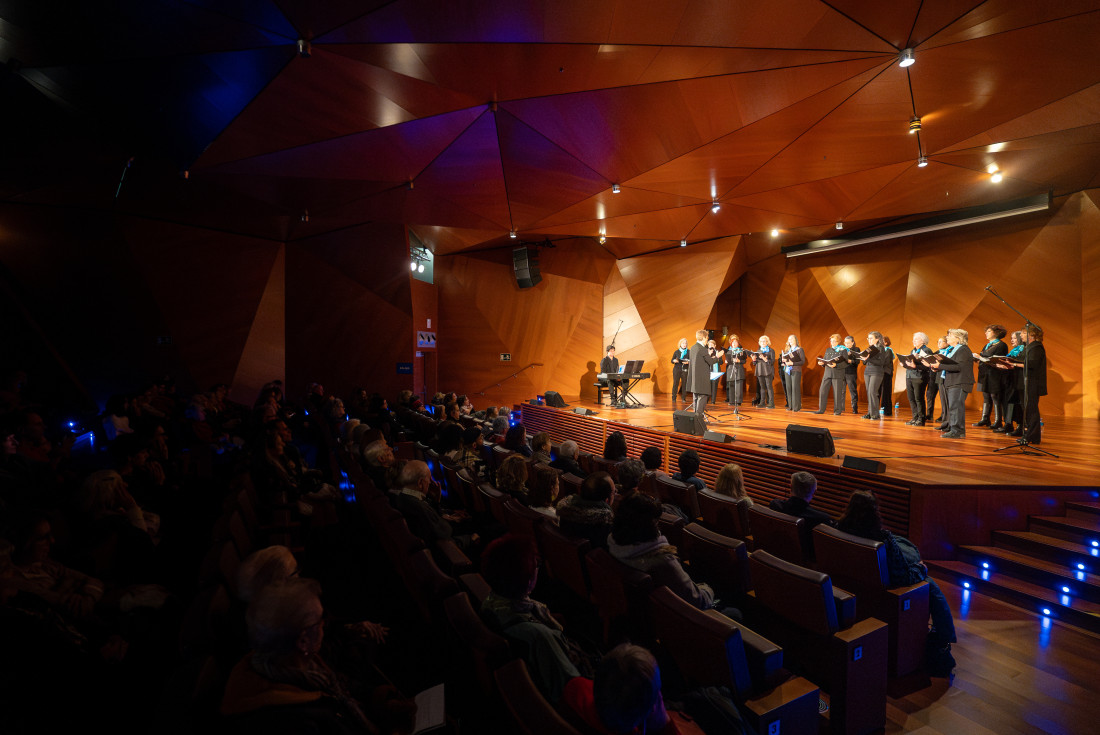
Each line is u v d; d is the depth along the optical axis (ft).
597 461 19.74
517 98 20.24
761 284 49.14
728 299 52.54
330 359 42.09
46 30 16.97
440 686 6.79
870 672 9.12
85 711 8.20
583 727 5.34
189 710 4.86
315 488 17.33
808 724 7.65
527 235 42.37
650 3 14.94
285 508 15.46
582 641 9.74
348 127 21.56
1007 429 26.61
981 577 14.94
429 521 11.96
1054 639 12.34
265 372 41.65
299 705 4.85
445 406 29.73
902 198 31.12
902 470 18.40
